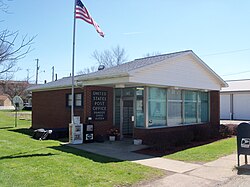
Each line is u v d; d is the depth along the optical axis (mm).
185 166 8820
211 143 14062
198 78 16609
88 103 14602
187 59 15656
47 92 20125
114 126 15570
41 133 14930
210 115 19250
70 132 13367
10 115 37906
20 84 40906
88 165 8484
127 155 10500
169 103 15469
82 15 13242
